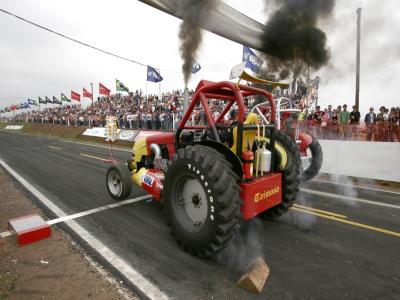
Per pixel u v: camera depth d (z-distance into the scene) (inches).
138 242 115.1
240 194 99.4
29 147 518.6
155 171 150.9
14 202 169.0
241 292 83.0
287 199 125.7
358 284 87.9
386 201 175.0
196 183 102.7
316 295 82.2
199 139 138.0
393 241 118.3
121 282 87.7
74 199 175.6
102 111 974.4
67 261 100.0
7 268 95.2
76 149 480.1
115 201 170.9
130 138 541.6
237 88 102.8
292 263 100.0
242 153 105.1
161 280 88.5
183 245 105.8
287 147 137.2
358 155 256.2
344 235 124.0
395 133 247.0
